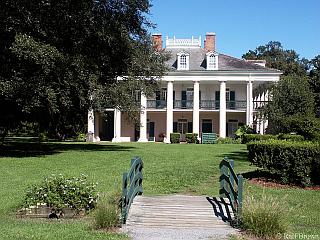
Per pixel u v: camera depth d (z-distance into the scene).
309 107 41.00
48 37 23.22
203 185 14.79
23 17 21.86
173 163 21.14
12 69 22.19
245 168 18.56
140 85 31.25
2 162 20.09
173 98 55.66
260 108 48.41
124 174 9.62
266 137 40.66
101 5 25.67
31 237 8.03
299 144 14.62
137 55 29.36
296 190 13.84
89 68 24.80
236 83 54.53
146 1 27.19
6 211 10.85
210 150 30.83
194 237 8.48
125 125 55.53
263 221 8.50
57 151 26.70
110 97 28.45
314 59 77.56
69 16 23.64
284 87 41.81
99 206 9.52
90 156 23.56
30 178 15.55
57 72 22.62
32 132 51.72
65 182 10.79
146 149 30.72
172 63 54.91
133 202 11.54
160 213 10.49
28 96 21.84
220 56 55.91
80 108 27.89
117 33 26.22
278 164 14.81
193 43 57.19
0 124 29.20
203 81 53.81
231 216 10.09
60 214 10.38
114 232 8.76
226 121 55.09
